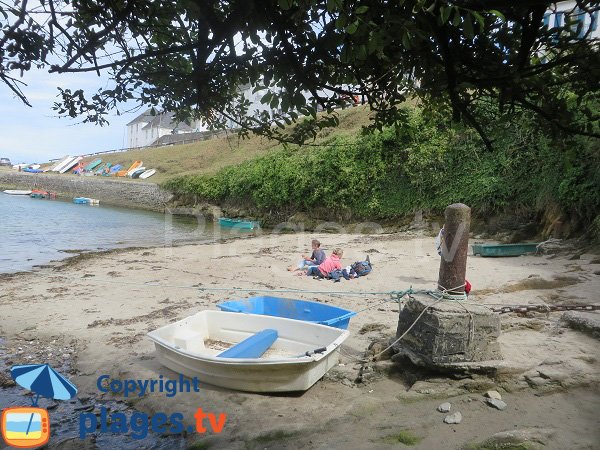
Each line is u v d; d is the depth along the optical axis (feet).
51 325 29.89
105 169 187.52
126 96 11.28
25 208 125.90
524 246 48.47
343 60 8.13
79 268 49.83
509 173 61.62
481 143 66.64
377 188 80.02
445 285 18.88
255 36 9.23
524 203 59.16
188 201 125.08
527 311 24.58
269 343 22.29
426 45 8.76
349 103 11.25
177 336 22.70
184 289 39.47
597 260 40.34
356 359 21.94
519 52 8.45
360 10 7.08
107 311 32.78
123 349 25.40
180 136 198.70
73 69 9.03
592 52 8.38
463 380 17.63
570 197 51.16
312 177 89.61
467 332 17.67
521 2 7.38
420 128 72.54
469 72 9.32
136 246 68.44
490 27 8.80
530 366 17.87
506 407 16.24
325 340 21.56
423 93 10.64
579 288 31.27
